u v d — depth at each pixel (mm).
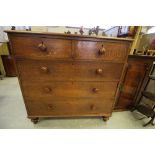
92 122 1421
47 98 1146
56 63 961
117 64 1025
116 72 1065
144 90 1551
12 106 1662
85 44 902
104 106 1272
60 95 1137
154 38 1592
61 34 838
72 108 1240
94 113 1305
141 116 1584
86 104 1230
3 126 1296
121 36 1548
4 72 2828
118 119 1504
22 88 1070
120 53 972
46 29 1582
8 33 818
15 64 945
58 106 1209
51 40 865
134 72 1414
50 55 916
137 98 1652
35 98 1138
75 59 953
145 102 1691
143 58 1321
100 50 917
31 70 980
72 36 859
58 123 1375
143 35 1603
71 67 992
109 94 1193
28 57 914
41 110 1219
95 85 1116
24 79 1025
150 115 1379
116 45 935
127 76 1427
